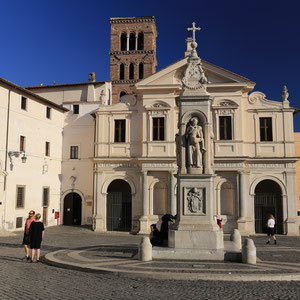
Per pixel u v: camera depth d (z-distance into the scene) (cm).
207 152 1589
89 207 3828
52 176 3722
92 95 4144
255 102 3372
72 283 1138
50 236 2848
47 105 3653
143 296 978
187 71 1677
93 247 2050
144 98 3409
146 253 1455
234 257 1445
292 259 1593
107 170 3447
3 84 3002
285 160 3256
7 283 1141
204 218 1525
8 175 3019
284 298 964
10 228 3025
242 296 980
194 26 1745
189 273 1210
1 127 2967
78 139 3919
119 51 5856
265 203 3322
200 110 1625
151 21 5916
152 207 3328
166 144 3338
